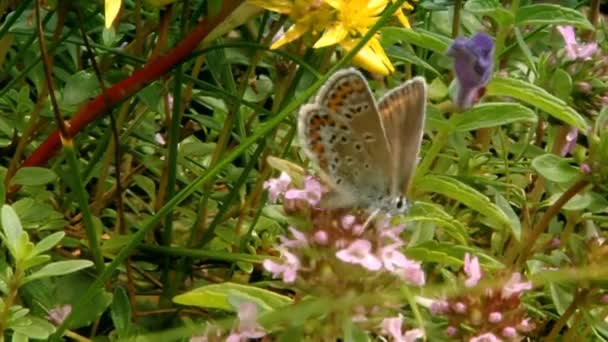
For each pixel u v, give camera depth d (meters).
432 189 0.18
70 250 0.20
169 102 0.23
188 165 0.22
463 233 0.19
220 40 0.21
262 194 0.21
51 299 0.18
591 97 0.22
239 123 0.21
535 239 0.20
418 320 0.16
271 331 0.17
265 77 0.23
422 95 0.17
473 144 0.24
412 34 0.19
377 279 0.16
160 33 0.19
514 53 0.24
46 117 0.21
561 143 0.22
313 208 0.17
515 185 0.23
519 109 0.18
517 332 0.17
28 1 0.20
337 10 0.19
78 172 0.18
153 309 0.20
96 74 0.19
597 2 0.24
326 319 0.16
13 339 0.16
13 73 0.23
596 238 0.20
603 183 0.19
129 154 0.22
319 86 0.18
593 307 0.19
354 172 0.17
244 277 0.20
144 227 0.17
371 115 0.17
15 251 0.16
